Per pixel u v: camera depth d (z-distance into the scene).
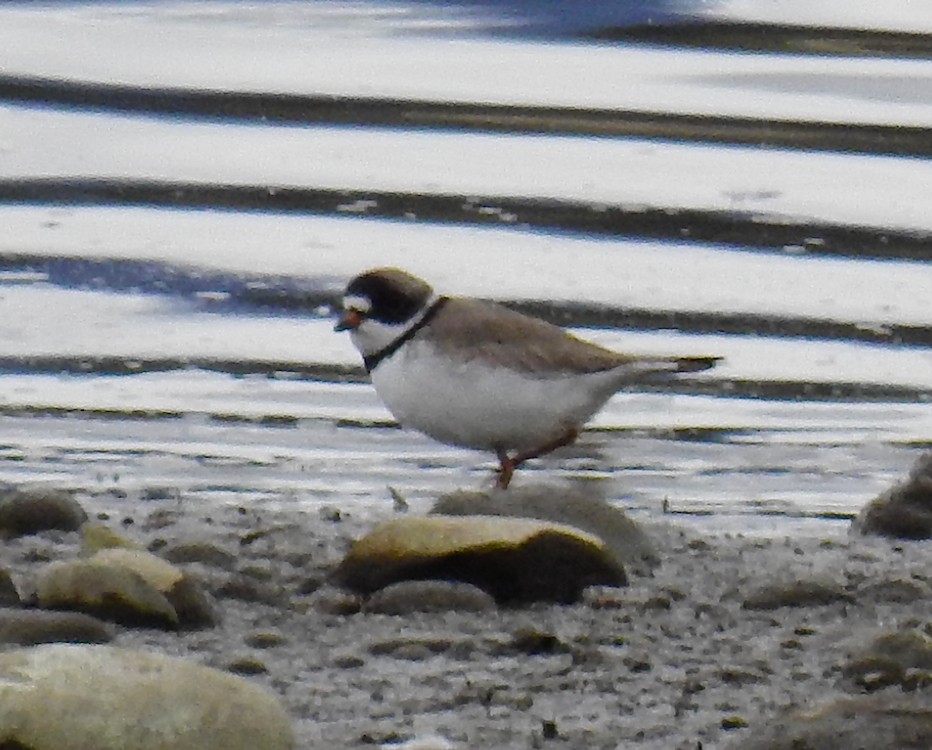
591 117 18.33
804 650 7.14
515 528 7.81
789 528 10.01
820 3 21.55
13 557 8.23
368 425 12.18
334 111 18.44
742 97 18.91
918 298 14.68
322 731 6.05
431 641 7.02
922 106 18.73
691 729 6.14
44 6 21.25
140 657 5.81
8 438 11.65
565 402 9.76
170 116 18.20
